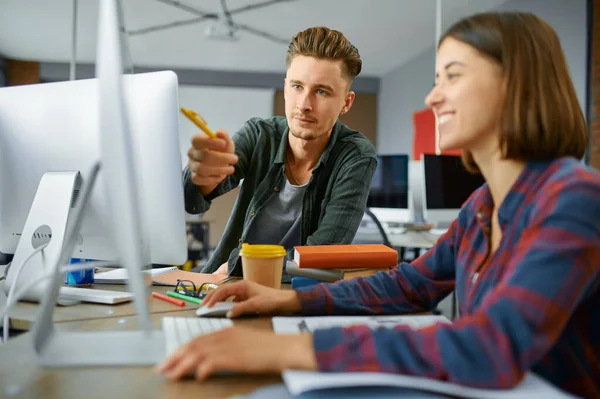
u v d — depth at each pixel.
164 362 0.59
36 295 0.96
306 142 1.47
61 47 6.90
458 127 0.67
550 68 0.64
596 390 0.61
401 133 7.70
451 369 0.51
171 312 0.92
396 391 0.54
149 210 0.96
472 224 0.80
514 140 0.64
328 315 0.87
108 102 0.63
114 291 1.05
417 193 3.32
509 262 0.64
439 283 0.92
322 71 1.35
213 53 7.32
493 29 0.65
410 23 5.76
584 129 0.67
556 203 0.57
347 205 1.38
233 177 1.48
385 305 0.90
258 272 1.01
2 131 1.05
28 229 0.98
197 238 5.51
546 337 0.52
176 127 0.94
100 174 0.96
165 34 6.35
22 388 0.56
